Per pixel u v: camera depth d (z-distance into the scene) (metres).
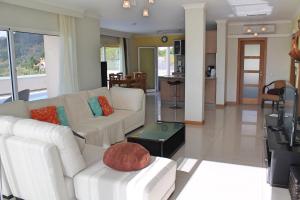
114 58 11.05
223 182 3.23
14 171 2.63
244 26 8.24
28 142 2.41
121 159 2.57
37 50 5.36
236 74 8.67
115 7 5.70
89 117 4.81
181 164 3.77
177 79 8.77
